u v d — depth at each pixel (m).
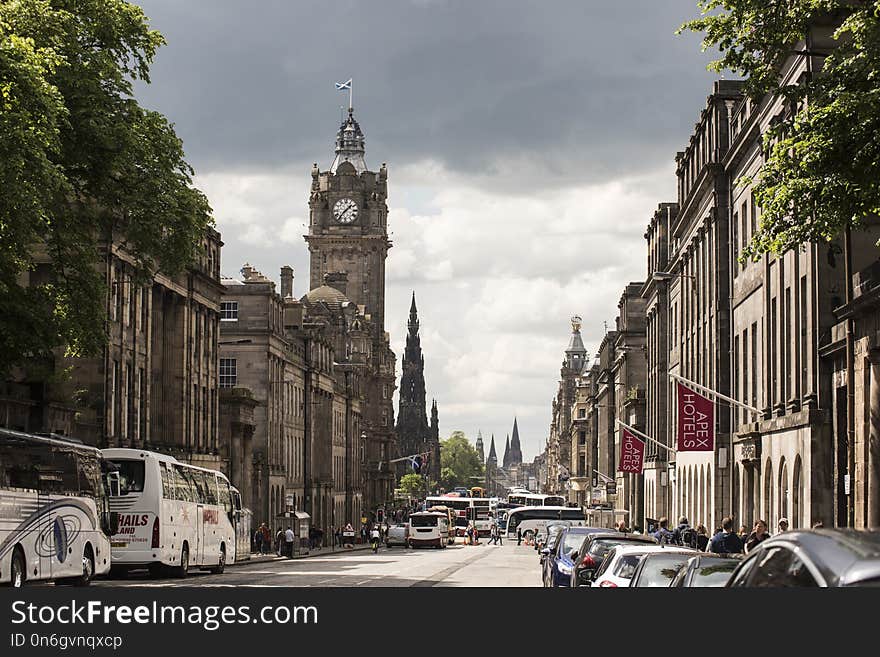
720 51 30.58
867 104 26.34
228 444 101.50
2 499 33.12
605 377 156.00
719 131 69.12
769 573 10.80
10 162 33.19
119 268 72.81
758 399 58.50
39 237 40.84
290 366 128.38
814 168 27.36
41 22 38.91
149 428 78.75
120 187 43.50
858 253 45.44
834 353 43.94
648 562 21.00
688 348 81.81
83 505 40.94
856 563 9.03
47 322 40.44
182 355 86.38
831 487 45.66
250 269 119.06
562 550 37.56
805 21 29.67
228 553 66.06
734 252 66.12
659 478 96.12
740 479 62.34
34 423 59.09
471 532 154.50
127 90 43.94
